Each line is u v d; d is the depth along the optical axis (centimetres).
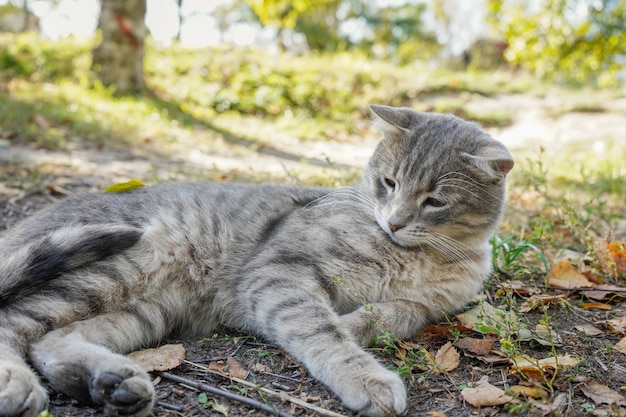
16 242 51
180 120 164
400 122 58
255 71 217
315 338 47
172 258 53
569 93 231
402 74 235
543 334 51
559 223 75
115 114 153
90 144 118
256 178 90
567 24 241
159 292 52
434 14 558
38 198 79
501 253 63
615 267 62
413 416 43
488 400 43
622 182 103
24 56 206
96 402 42
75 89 174
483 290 59
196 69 219
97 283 49
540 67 251
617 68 262
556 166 117
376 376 44
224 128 166
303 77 216
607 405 44
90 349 44
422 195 54
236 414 43
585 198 90
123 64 185
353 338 48
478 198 55
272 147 149
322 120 194
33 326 46
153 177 88
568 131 181
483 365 48
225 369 47
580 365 48
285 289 50
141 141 128
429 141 56
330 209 55
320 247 52
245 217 56
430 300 53
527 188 84
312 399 44
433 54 505
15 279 46
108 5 182
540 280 62
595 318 55
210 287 54
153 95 189
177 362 47
